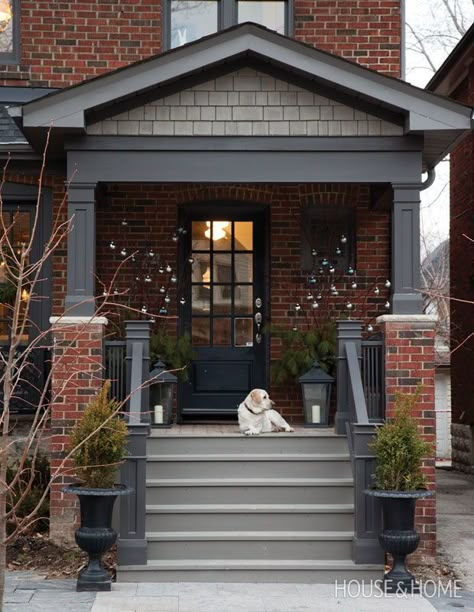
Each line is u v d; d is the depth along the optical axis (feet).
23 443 47.75
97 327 43.80
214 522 42.68
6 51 51.11
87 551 40.11
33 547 43.47
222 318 52.06
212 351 51.90
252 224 52.24
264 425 45.96
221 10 51.90
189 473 44.09
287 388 50.67
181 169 44.57
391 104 43.78
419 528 43.27
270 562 41.65
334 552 42.06
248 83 44.73
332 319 50.80
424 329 43.98
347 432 44.93
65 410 43.57
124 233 50.49
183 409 51.62
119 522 41.91
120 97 43.65
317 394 48.29
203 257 52.19
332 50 51.37
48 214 49.47
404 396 41.60
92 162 44.39
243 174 44.57
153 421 47.73
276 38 43.70
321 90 44.65
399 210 44.47
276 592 40.14
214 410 51.72
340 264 51.39
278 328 49.96
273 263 50.96
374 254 51.03
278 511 42.70
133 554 41.34
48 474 45.98
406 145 44.52
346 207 51.44
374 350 44.96
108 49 51.06
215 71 44.60
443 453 84.23
